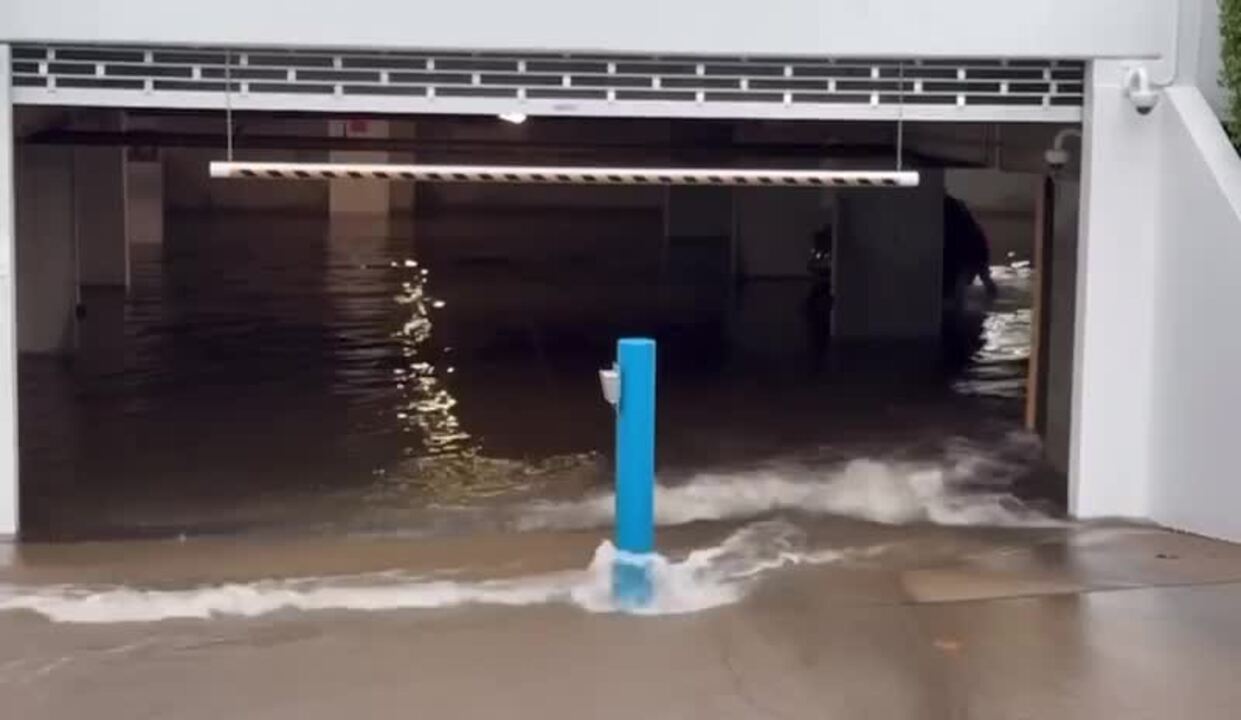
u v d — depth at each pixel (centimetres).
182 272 2212
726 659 661
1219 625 704
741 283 2169
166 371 1430
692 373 1467
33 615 718
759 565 809
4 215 847
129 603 738
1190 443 879
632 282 2189
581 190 3538
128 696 615
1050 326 1018
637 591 753
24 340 1493
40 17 835
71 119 1353
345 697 616
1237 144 884
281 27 851
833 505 959
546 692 621
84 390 1337
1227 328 844
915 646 677
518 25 864
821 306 1930
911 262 1664
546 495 994
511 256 2550
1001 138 1116
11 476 870
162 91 869
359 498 984
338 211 3306
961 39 888
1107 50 892
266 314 1797
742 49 880
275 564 815
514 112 891
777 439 1170
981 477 1041
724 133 1504
